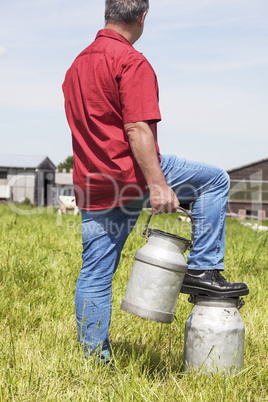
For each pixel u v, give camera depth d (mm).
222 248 2859
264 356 3139
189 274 2805
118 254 2945
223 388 2518
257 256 6336
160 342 3352
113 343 3223
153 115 2520
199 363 2717
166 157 2773
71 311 3775
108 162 2668
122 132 2650
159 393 2416
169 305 2633
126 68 2561
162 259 2588
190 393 2445
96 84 2629
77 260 5508
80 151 2793
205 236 2822
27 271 4742
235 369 2703
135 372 2576
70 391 2451
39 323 3469
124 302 2684
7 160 45500
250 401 2461
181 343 3301
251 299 4375
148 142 2525
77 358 2746
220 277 2824
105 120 2652
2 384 2439
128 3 2750
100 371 2654
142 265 2629
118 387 2459
